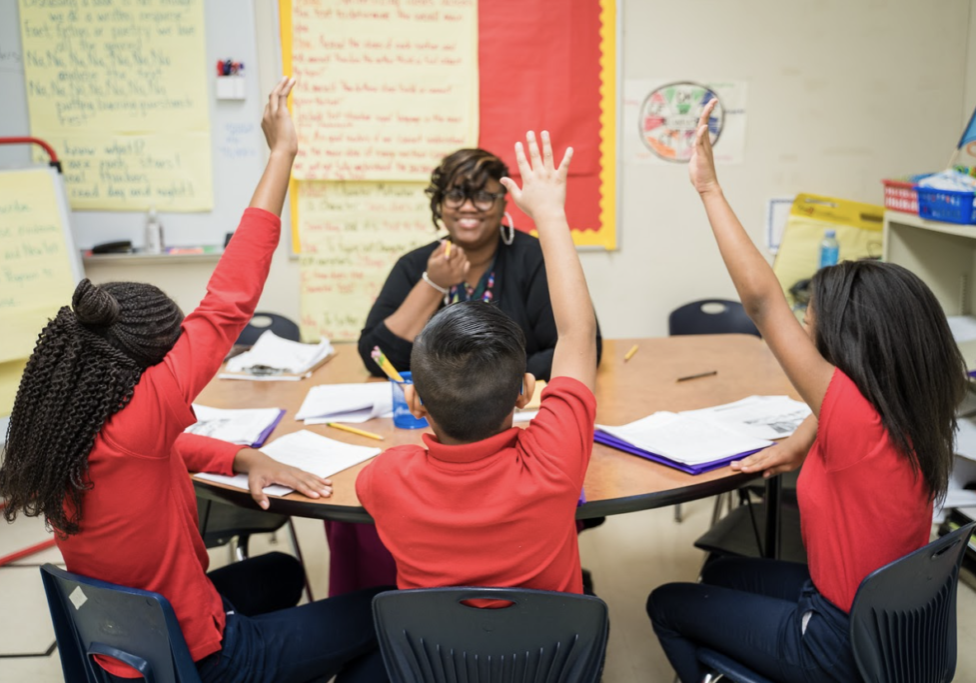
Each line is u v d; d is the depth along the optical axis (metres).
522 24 3.26
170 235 3.34
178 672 1.25
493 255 2.22
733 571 1.73
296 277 3.42
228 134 3.28
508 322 1.19
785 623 1.43
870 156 3.45
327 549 2.75
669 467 1.57
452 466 1.16
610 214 3.43
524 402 1.24
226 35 3.21
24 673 2.13
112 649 1.31
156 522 1.25
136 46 3.20
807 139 3.43
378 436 1.75
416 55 3.26
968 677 2.01
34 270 2.98
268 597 1.71
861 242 3.46
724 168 3.44
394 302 2.25
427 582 1.22
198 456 1.57
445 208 2.11
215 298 1.29
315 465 1.59
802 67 3.37
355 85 3.26
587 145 3.37
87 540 1.24
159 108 3.25
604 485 1.49
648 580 2.50
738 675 1.47
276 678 1.42
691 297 3.53
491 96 3.30
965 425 2.48
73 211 3.31
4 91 3.21
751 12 3.31
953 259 3.00
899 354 1.29
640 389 2.07
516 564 1.18
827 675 1.35
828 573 1.36
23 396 1.20
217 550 2.74
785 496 2.11
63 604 1.35
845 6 3.32
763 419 1.78
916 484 1.31
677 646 1.63
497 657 1.21
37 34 3.18
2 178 2.94
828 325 1.34
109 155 3.27
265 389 2.14
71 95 3.22
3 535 2.85
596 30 3.28
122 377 1.18
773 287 1.37
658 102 3.36
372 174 3.33
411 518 1.19
